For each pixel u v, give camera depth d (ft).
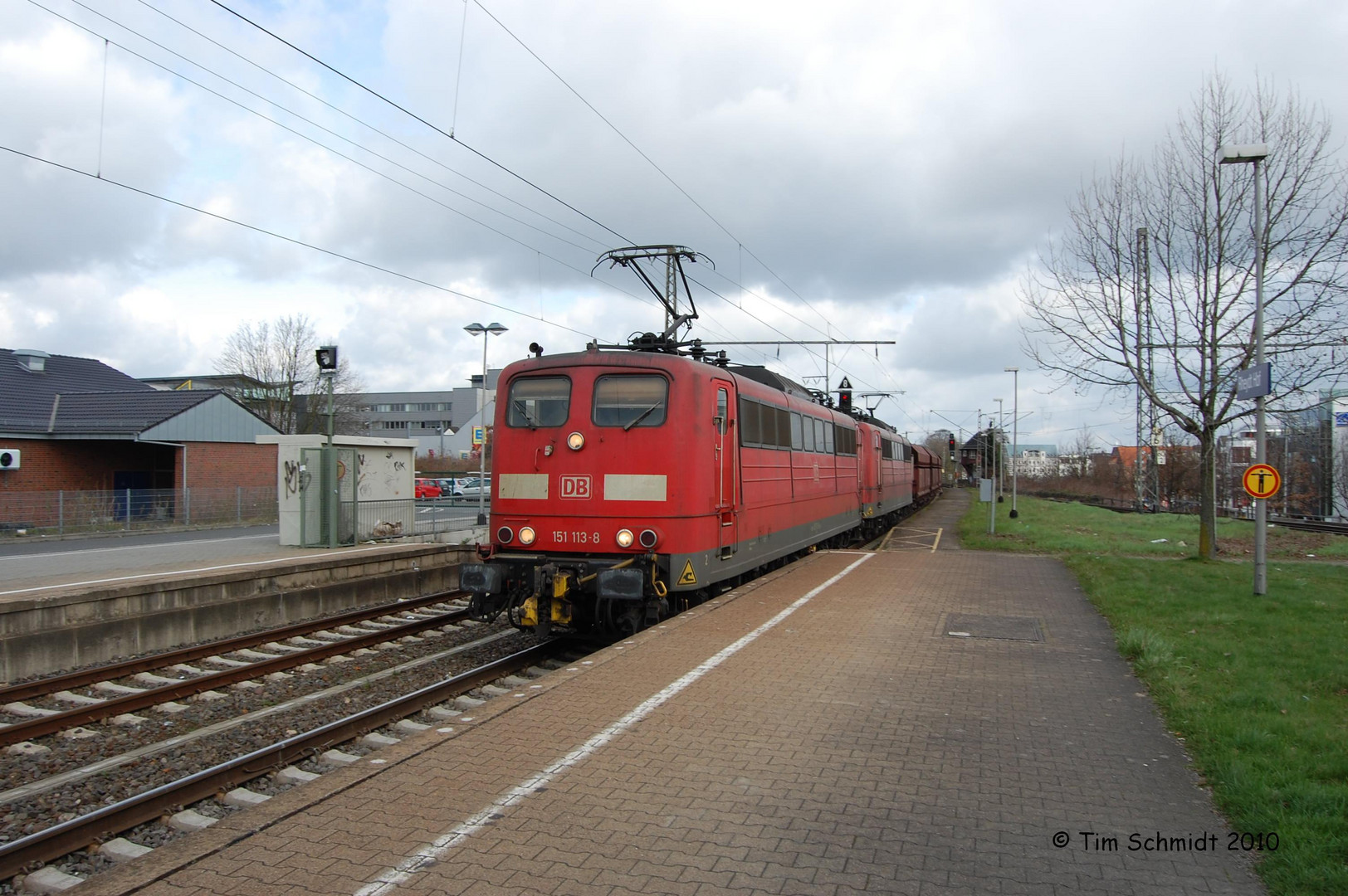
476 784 16.85
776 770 17.67
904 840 14.44
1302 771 17.08
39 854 17.20
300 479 67.87
